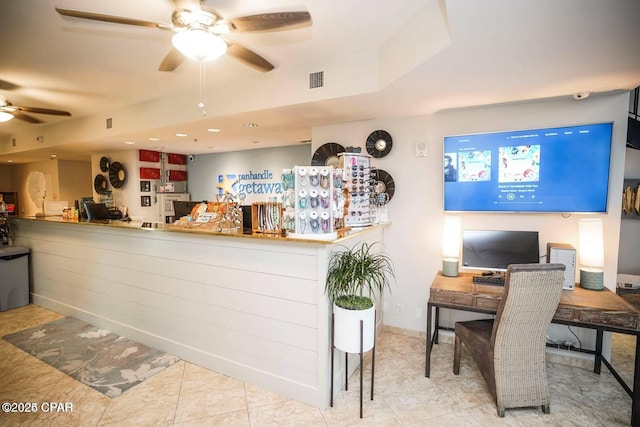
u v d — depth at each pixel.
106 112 4.86
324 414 2.31
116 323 3.61
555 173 2.91
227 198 3.25
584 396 2.52
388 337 3.60
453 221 3.17
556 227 3.02
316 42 2.63
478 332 2.58
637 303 4.11
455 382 2.71
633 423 2.16
